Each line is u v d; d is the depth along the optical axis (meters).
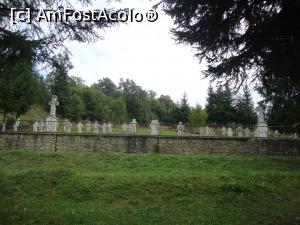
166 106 99.50
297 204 11.88
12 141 20.58
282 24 8.38
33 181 13.69
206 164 16.66
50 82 57.81
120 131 33.47
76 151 19.95
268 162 17.27
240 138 19.88
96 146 19.97
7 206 11.22
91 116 66.31
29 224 9.77
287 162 17.41
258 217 10.38
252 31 8.97
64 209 11.12
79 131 31.16
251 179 13.88
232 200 12.02
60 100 57.72
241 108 49.78
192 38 9.31
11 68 9.77
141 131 30.72
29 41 9.09
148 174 14.44
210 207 11.39
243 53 9.36
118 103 79.06
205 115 51.22
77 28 9.28
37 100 38.50
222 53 9.55
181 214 10.65
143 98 97.81
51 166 16.48
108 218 10.22
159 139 19.86
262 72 9.69
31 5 8.82
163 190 12.79
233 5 8.70
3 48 8.98
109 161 17.30
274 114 22.08
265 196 12.50
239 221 9.99
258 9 8.80
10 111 34.97
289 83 10.34
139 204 11.79
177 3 8.81
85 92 69.06
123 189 12.91
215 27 9.04
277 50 8.70
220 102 50.50
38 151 19.28
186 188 12.89
